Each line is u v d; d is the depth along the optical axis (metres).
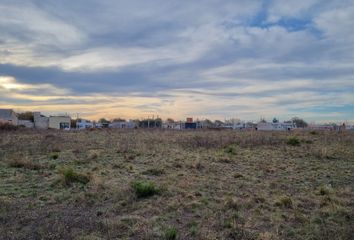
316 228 6.34
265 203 8.06
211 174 11.90
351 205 8.04
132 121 96.94
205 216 6.97
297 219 6.95
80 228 6.07
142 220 6.63
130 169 12.52
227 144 21.94
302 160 15.82
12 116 71.75
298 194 9.09
